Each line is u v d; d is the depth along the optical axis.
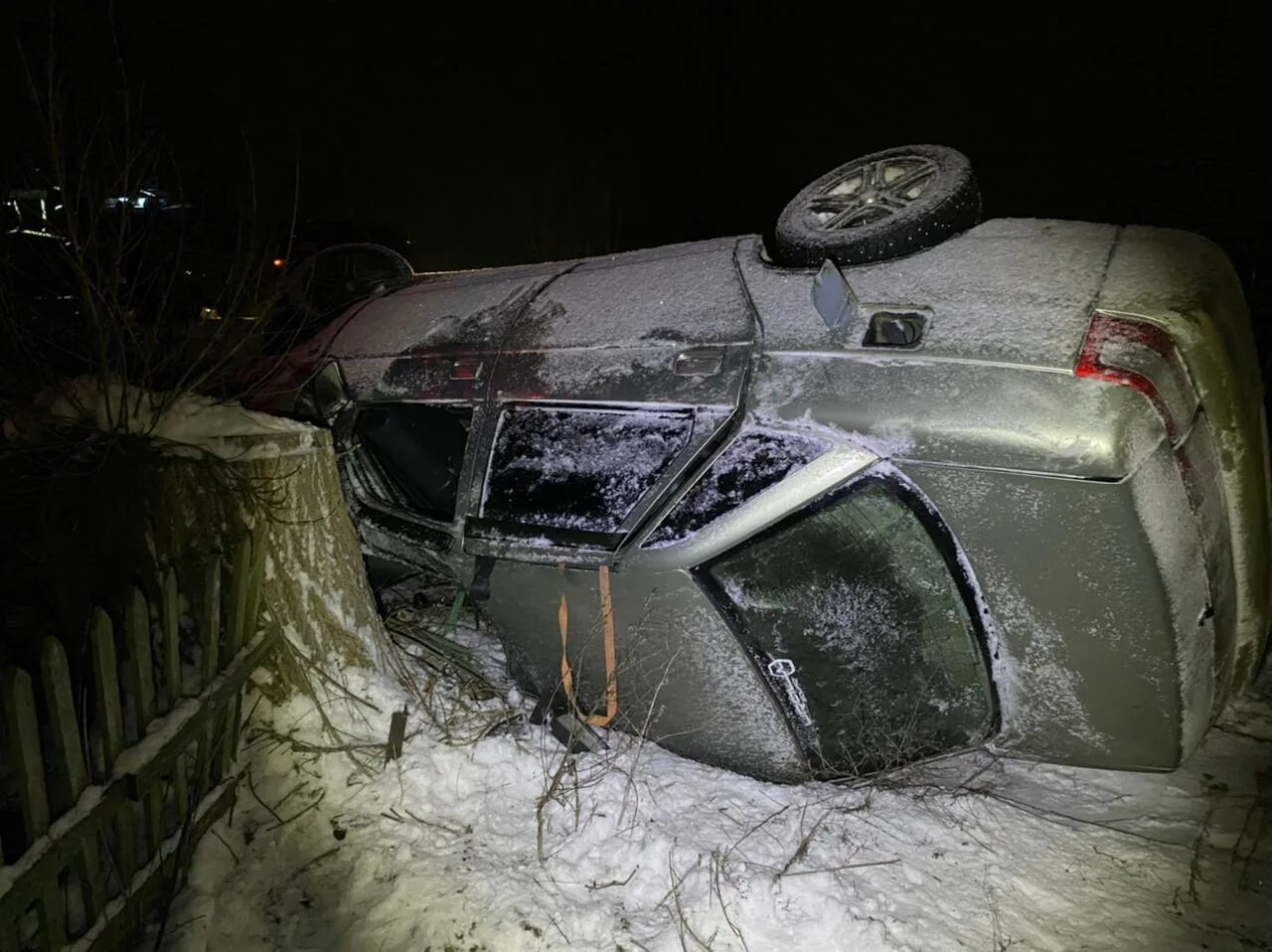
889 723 2.49
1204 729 2.32
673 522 2.49
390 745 2.70
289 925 2.19
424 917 2.21
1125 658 2.13
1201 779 2.59
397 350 3.39
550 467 2.78
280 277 4.17
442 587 3.98
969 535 2.18
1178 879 2.25
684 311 2.77
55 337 3.43
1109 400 2.01
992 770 2.69
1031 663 2.25
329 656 2.84
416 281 4.09
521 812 2.59
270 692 2.65
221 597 2.45
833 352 2.38
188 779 2.25
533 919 2.20
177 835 2.19
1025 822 2.48
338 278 4.52
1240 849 2.33
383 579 3.80
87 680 2.39
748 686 2.54
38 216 3.22
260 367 3.88
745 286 2.74
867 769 2.60
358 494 3.38
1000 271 2.39
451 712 2.96
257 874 2.32
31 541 2.64
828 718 2.53
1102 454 1.97
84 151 2.92
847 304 2.38
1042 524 2.08
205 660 2.22
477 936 2.16
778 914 2.21
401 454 3.37
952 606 2.29
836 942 2.12
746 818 2.54
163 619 2.09
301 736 2.66
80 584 2.45
